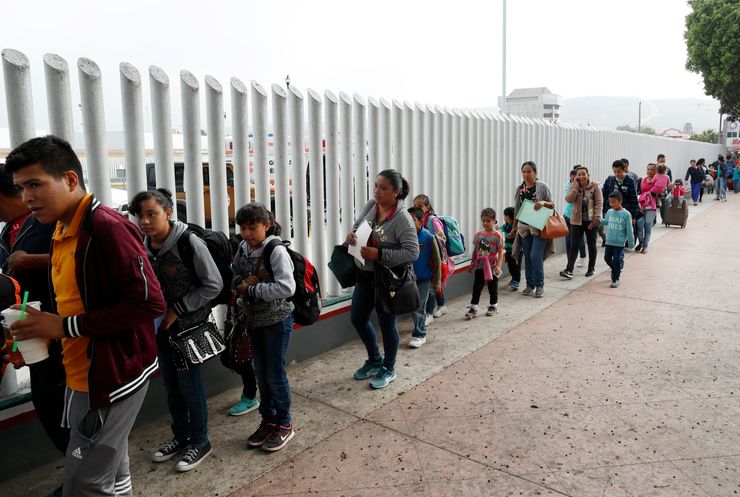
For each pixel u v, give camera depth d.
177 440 3.42
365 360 5.00
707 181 25.16
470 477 3.10
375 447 3.46
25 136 3.21
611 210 7.48
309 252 5.47
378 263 4.09
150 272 2.09
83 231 1.99
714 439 3.45
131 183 3.73
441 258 5.57
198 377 3.25
